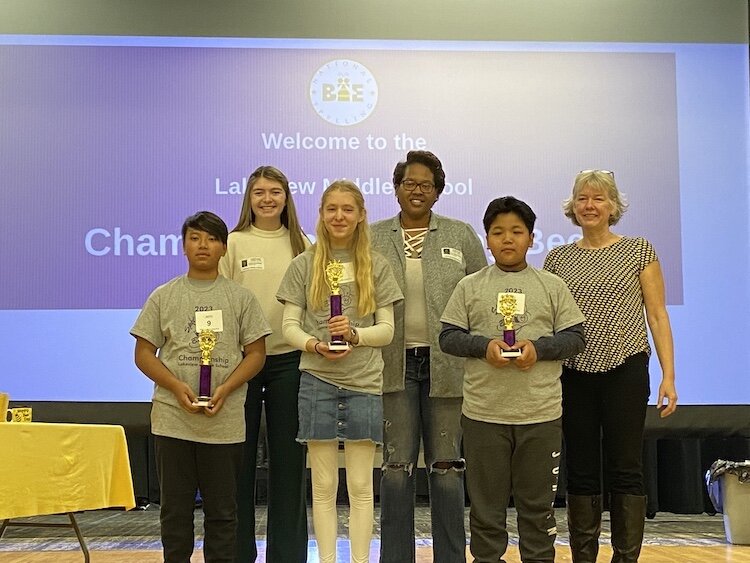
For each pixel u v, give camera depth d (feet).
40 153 16.55
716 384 16.69
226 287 9.21
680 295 16.79
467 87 16.96
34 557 13.66
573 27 17.08
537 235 16.85
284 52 16.84
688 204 16.97
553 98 17.03
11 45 16.62
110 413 16.25
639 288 9.75
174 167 16.66
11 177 16.48
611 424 9.39
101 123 16.65
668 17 17.17
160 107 16.71
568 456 9.70
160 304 9.07
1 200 16.43
